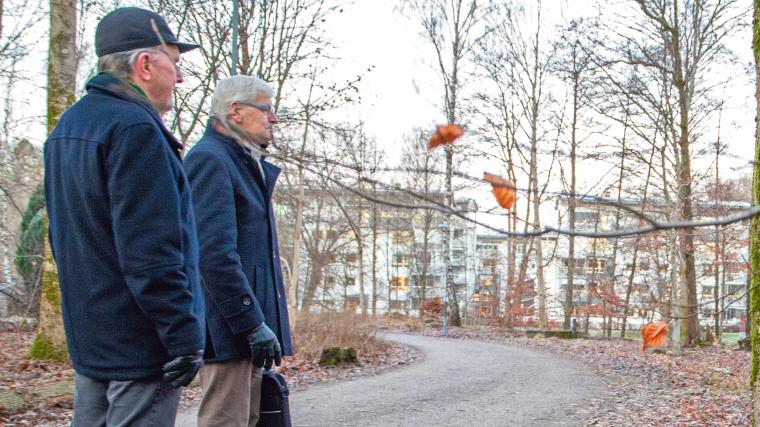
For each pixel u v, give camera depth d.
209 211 2.87
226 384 2.94
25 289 16.17
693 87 20.67
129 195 2.12
